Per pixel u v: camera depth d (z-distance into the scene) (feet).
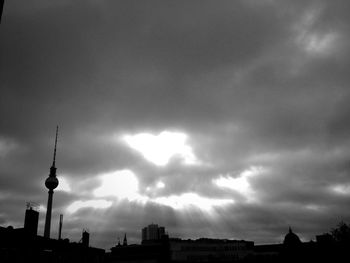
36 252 231.09
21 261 216.74
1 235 209.26
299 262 245.04
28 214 235.61
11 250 212.23
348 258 237.04
